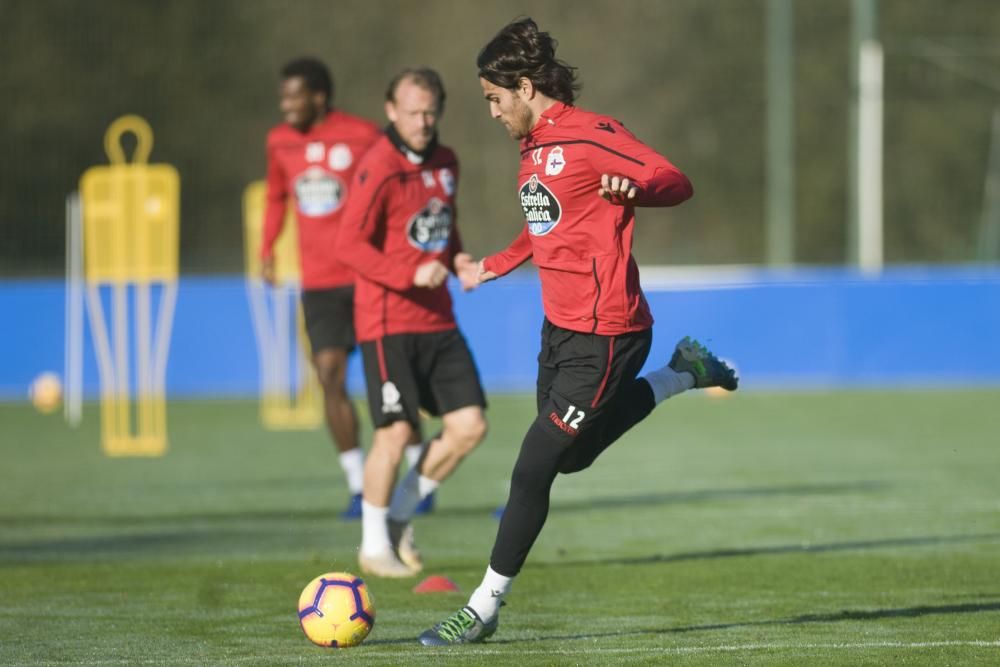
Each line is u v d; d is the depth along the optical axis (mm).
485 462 41562
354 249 23016
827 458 41312
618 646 17328
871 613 19484
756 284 66312
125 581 22828
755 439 46906
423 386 23438
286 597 21328
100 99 88500
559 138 16578
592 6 96812
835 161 100188
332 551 25984
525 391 65000
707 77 97625
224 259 76000
